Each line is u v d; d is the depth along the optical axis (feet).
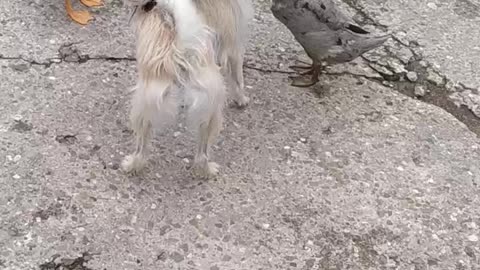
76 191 4.03
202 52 3.55
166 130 4.39
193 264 3.78
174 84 3.57
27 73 4.61
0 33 4.83
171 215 3.99
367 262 3.92
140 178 4.15
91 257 3.75
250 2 4.20
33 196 3.97
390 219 4.13
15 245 3.75
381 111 4.78
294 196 4.18
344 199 4.20
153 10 3.59
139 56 3.61
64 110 4.44
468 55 5.26
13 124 4.31
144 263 3.76
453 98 4.96
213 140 4.05
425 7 5.58
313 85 4.86
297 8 4.39
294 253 3.90
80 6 5.12
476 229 4.15
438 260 3.97
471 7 5.65
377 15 5.45
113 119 4.44
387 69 5.07
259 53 5.02
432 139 4.65
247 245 3.91
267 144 4.44
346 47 4.52
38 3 5.08
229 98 4.58
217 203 4.08
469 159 4.56
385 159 4.47
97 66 4.74
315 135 4.55
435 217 4.18
